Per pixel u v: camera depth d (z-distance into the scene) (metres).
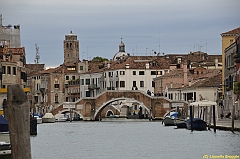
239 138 86.31
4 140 61.09
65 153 73.94
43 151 76.31
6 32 157.25
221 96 150.50
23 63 158.00
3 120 61.81
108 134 110.56
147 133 110.75
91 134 111.12
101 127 138.62
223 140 84.75
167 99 178.12
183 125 121.94
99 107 181.50
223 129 100.69
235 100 124.69
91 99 181.75
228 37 147.62
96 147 81.81
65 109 181.25
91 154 72.75
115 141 92.44
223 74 147.38
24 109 40.00
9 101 39.94
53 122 173.25
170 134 104.31
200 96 162.50
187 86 181.75
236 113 122.88
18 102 39.91
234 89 117.56
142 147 80.81
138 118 191.62
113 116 194.00
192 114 108.94
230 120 121.62
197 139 89.31
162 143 86.06
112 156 70.44
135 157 69.06
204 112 124.56
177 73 196.25
